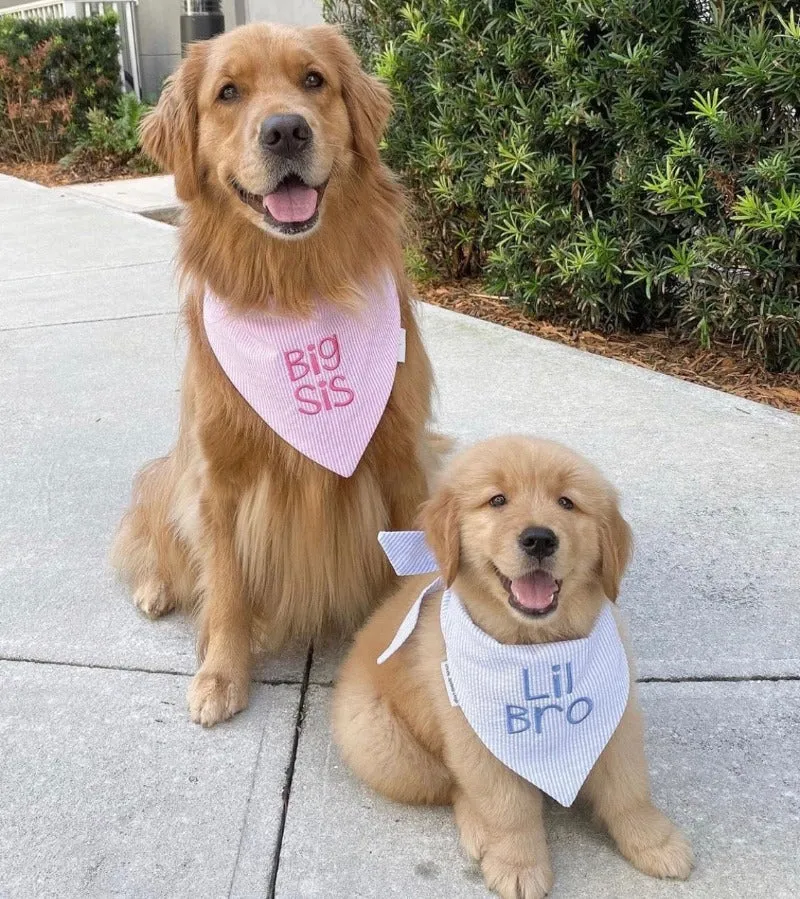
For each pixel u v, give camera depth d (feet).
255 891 2.08
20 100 13.07
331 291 2.82
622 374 4.91
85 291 6.90
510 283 5.81
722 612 2.99
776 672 2.70
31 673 2.86
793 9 4.31
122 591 3.31
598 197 5.41
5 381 5.24
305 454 2.78
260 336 2.80
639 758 2.12
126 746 2.55
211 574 2.93
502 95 5.42
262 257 2.78
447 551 2.19
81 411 4.81
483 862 2.10
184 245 2.97
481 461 2.23
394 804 2.34
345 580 3.02
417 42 5.79
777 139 4.48
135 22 14.64
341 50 2.95
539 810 2.15
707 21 4.65
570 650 2.05
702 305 4.86
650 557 3.29
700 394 4.59
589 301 5.31
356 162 2.91
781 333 4.59
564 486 2.15
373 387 2.82
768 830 2.18
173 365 5.40
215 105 2.79
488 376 4.97
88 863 2.17
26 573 3.42
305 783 2.40
